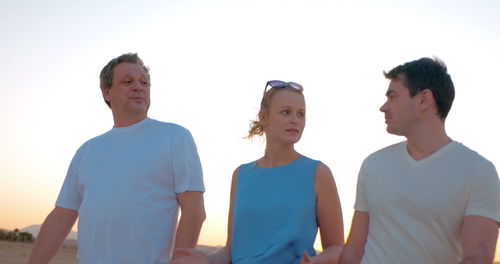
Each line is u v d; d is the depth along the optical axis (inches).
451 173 121.8
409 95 129.0
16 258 1171.9
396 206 127.3
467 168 120.4
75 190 180.7
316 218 153.6
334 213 151.4
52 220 180.5
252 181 158.4
